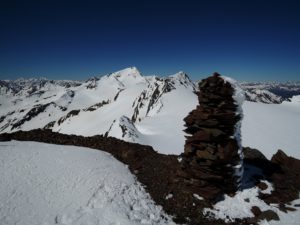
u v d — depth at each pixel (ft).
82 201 46.85
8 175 51.21
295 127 307.17
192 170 54.29
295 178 63.21
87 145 77.00
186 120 57.11
